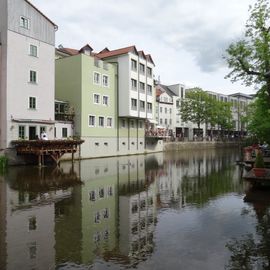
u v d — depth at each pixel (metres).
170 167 30.83
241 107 95.31
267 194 16.39
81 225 10.67
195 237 9.48
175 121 77.88
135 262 7.63
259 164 18.75
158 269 7.26
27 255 8.02
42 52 34.84
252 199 15.12
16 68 31.94
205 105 70.69
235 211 12.73
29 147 29.64
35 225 10.67
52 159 33.41
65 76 41.53
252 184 19.53
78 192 16.86
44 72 35.06
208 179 22.09
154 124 61.00
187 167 30.81
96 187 18.52
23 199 14.89
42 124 34.41
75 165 31.84
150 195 16.19
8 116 30.95
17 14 32.19
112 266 7.39
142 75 49.75
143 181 21.14
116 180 21.48
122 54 46.44
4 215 11.98
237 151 64.81
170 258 7.89
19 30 32.34
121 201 14.66
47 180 20.98
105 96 44.66
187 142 67.12
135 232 9.92
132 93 47.06
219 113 71.88
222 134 93.44
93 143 42.28
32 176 22.86
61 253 8.16
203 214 12.27
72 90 40.94
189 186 19.09
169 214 12.26
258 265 7.57
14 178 21.80
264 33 19.28
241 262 7.72
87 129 41.19
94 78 42.56
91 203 14.18
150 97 52.25
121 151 48.00
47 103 35.38
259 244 8.93
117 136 47.06
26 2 33.12
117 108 46.97
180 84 80.88
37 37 34.28
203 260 7.81
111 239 9.23
